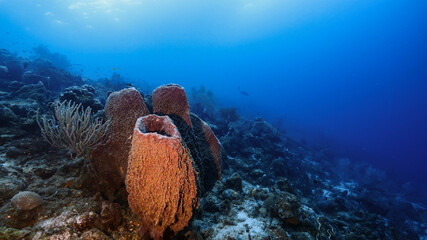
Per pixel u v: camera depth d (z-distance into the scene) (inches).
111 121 135.1
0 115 176.1
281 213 152.7
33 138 175.9
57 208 111.7
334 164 589.3
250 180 269.0
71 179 136.8
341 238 162.1
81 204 114.1
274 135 526.6
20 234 90.9
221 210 159.8
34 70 478.9
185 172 87.0
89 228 101.5
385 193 452.1
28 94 282.8
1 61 443.8
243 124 606.5
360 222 239.1
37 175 139.9
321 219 167.2
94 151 133.7
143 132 94.7
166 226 93.7
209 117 550.0
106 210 107.2
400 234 258.4
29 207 102.6
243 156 363.9
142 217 97.2
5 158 147.0
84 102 233.5
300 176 366.6
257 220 153.3
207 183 159.2
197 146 146.0
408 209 381.1
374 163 774.5
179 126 135.5
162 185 83.7
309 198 290.2
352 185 444.1
